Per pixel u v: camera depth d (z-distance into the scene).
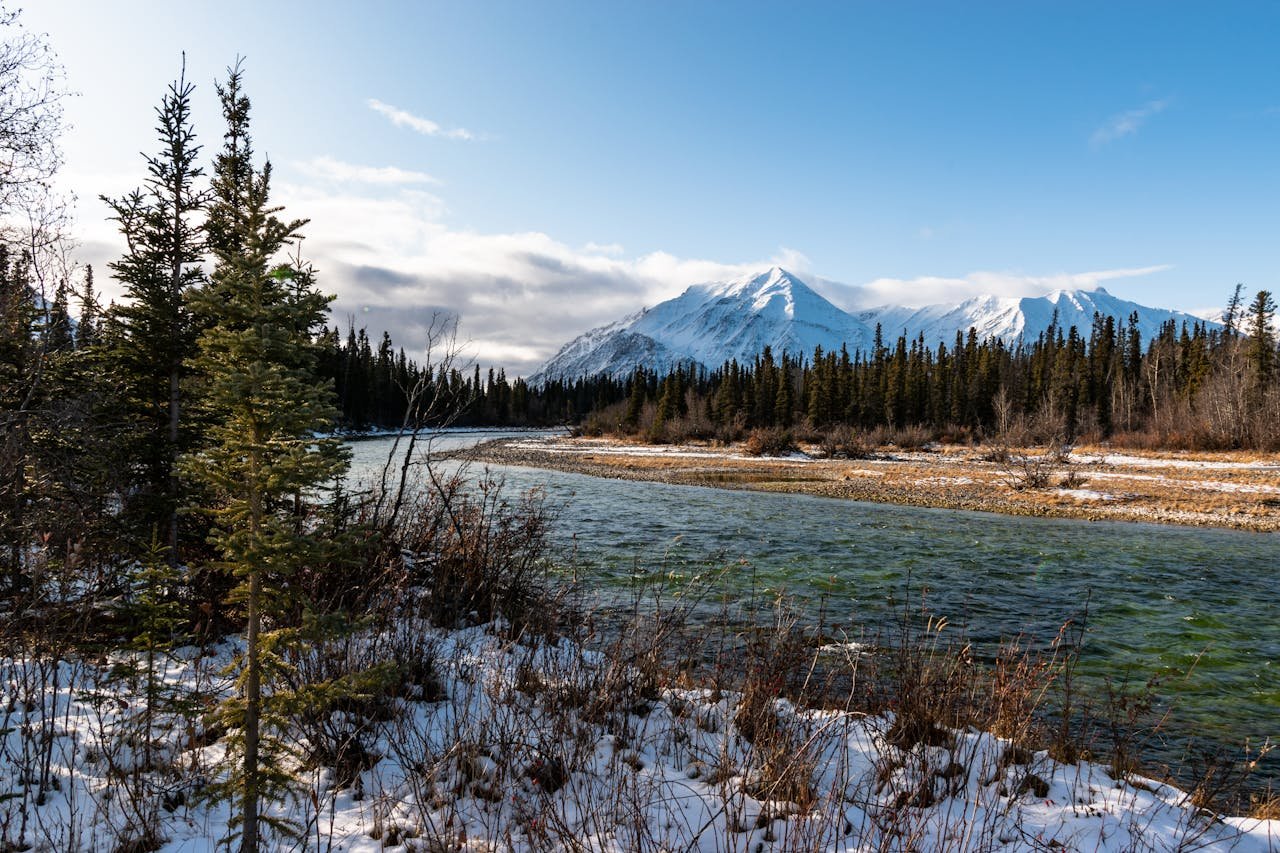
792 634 7.14
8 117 8.06
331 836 3.75
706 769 4.83
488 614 8.38
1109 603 12.66
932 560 16.36
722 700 6.27
